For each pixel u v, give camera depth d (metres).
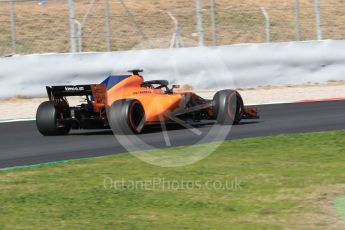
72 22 80.81
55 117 49.69
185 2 117.44
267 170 36.09
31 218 27.42
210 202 29.27
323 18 118.38
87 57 76.00
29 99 74.31
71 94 48.34
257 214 27.02
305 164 37.62
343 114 58.56
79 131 52.41
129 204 29.30
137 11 113.44
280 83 81.50
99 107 47.28
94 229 25.52
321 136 47.34
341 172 35.12
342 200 28.69
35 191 32.41
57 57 75.38
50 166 38.81
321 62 82.81
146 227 25.59
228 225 25.56
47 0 114.31
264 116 58.53
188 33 107.88
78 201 30.09
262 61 80.75
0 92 73.75
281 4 120.69
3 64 73.88
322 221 25.45
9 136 51.44
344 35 113.75
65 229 25.64
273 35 109.62
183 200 29.72
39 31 104.62
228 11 115.25
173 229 25.23
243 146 43.72
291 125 52.91
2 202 30.36
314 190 30.89
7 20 106.75
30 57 74.75
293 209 27.53
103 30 106.38
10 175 36.56
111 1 116.81
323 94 74.06
